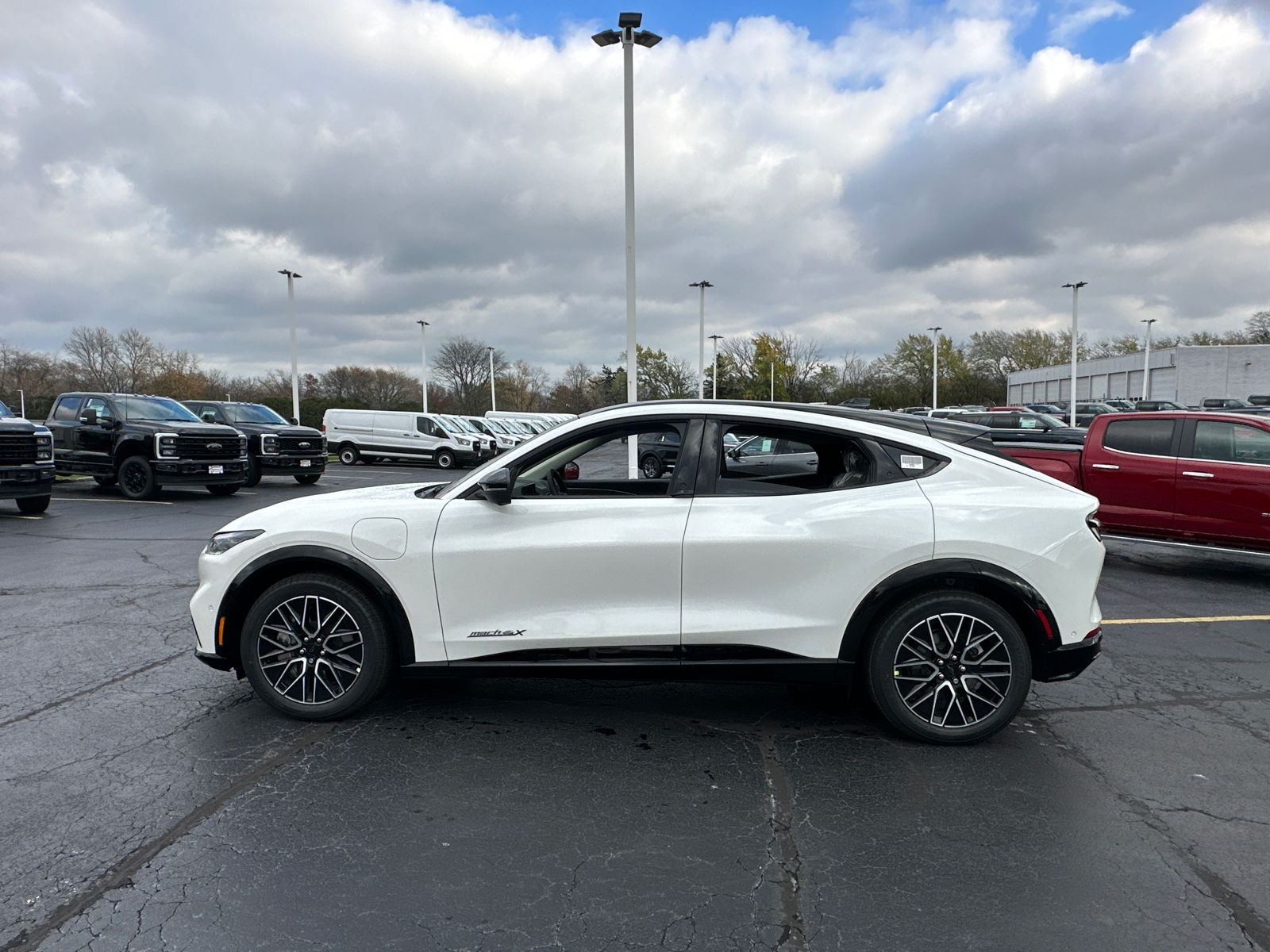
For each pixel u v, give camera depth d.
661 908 2.47
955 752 3.67
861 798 3.22
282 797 3.19
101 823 2.98
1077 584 3.64
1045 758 3.62
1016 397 87.56
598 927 2.38
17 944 2.27
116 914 2.42
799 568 3.64
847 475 3.90
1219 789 3.32
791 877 2.65
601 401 85.12
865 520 3.64
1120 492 8.46
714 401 3.91
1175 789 3.32
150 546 9.66
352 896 2.53
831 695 4.45
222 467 15.46
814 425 3.81
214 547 3.96
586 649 3.72
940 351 79.44
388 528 3.80
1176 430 8.27
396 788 3.28
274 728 3.90
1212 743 3.81
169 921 2.38
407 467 28.52
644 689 4.51
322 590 3.84
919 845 2.86
